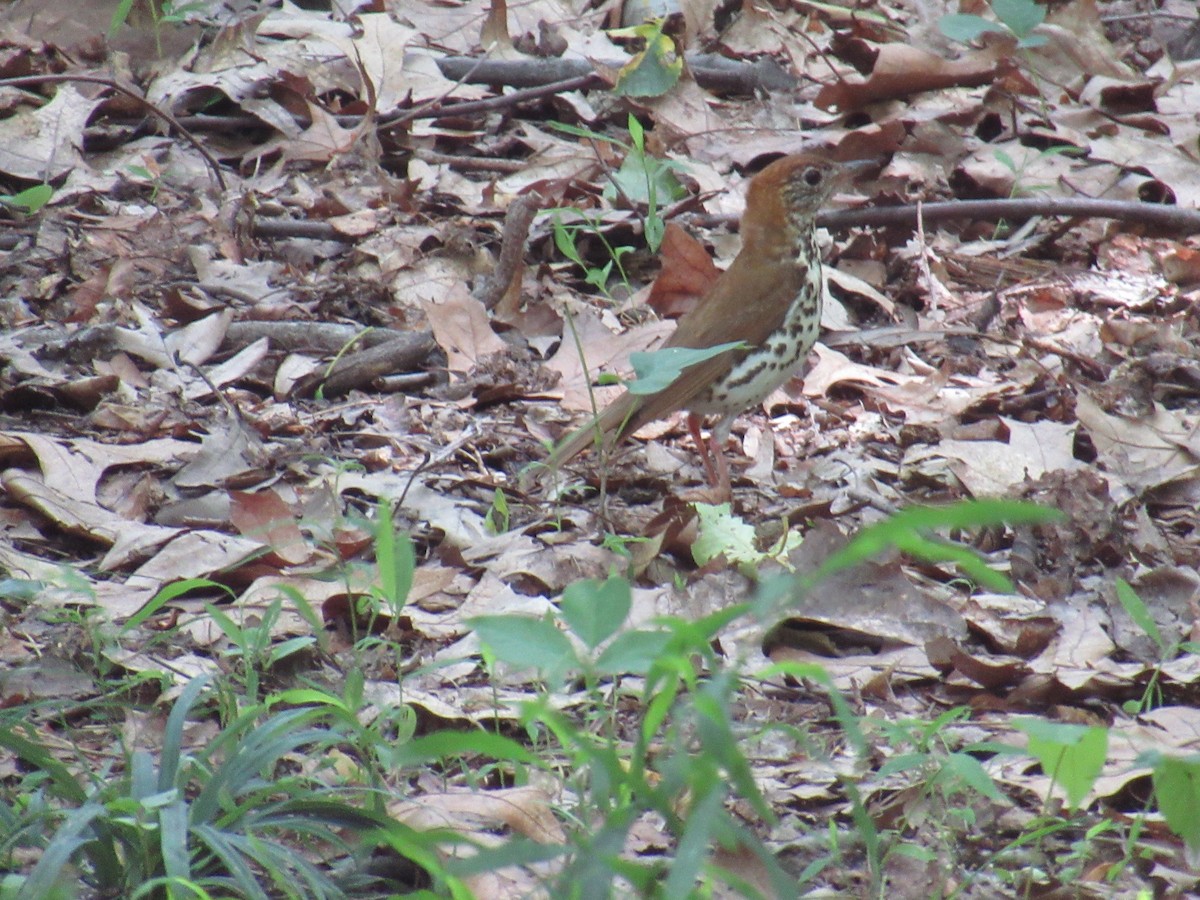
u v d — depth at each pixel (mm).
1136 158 16781
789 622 8945
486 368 12250
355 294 13289
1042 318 14375
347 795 6684
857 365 13047
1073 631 8969
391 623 8531
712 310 10922
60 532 9500
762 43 18375
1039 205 15398
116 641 8070
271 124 15812
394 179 15617
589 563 9516
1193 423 12133
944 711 8258
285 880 5734
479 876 6121
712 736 3775
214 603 8820
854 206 15328
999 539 10445
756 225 10977
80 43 16750
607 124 16953
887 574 9070
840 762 7535
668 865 5348
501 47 17625
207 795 5934
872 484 11148
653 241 13703
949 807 7145
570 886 4266
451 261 13703
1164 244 15758
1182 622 9156
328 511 9797
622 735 7680
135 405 11141
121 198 14734
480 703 7820
